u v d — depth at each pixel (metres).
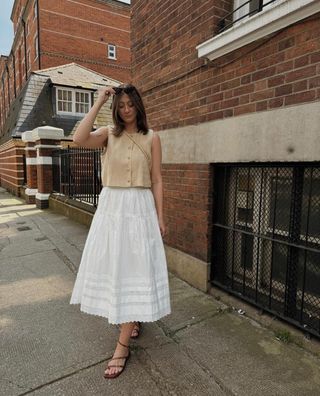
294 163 2.34
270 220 2.70
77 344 2.30
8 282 3.50
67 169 7.63
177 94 3.40
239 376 1.95
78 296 2.07
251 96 2.50
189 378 1.93
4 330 2.50
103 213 1.99
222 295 2.99
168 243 3.70
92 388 1.85
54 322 2.62
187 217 3.34
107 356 2.16
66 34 19.38
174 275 3.59
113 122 1.98
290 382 1.89
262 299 2.74
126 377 1.94
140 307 1.88
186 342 2.31
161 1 3.59
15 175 12.38
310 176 2.31
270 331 2.46
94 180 6.09
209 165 3.01
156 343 2.30
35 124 12.45
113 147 1.96
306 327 2.30
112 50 21.70
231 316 2.70
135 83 4.26
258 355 2.16
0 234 5.77
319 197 2.27
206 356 2.14
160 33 3.64
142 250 1.90
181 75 3.30
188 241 3.35
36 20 18.61
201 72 3.02
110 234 1.94
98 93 1.95
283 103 2.25
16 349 2.24
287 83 2.21
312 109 2.05
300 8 1.98
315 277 2.38
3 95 31.89
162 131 3.71
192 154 3.21
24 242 5.18
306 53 2.08
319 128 2.02
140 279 1.91
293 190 2.39
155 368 2.02
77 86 13.55
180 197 3.44
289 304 2.45
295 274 2.42
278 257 2.66
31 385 1.88
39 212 8.19
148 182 2.00
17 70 24.77
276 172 2.50
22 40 22.86
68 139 12.19
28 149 9.74
